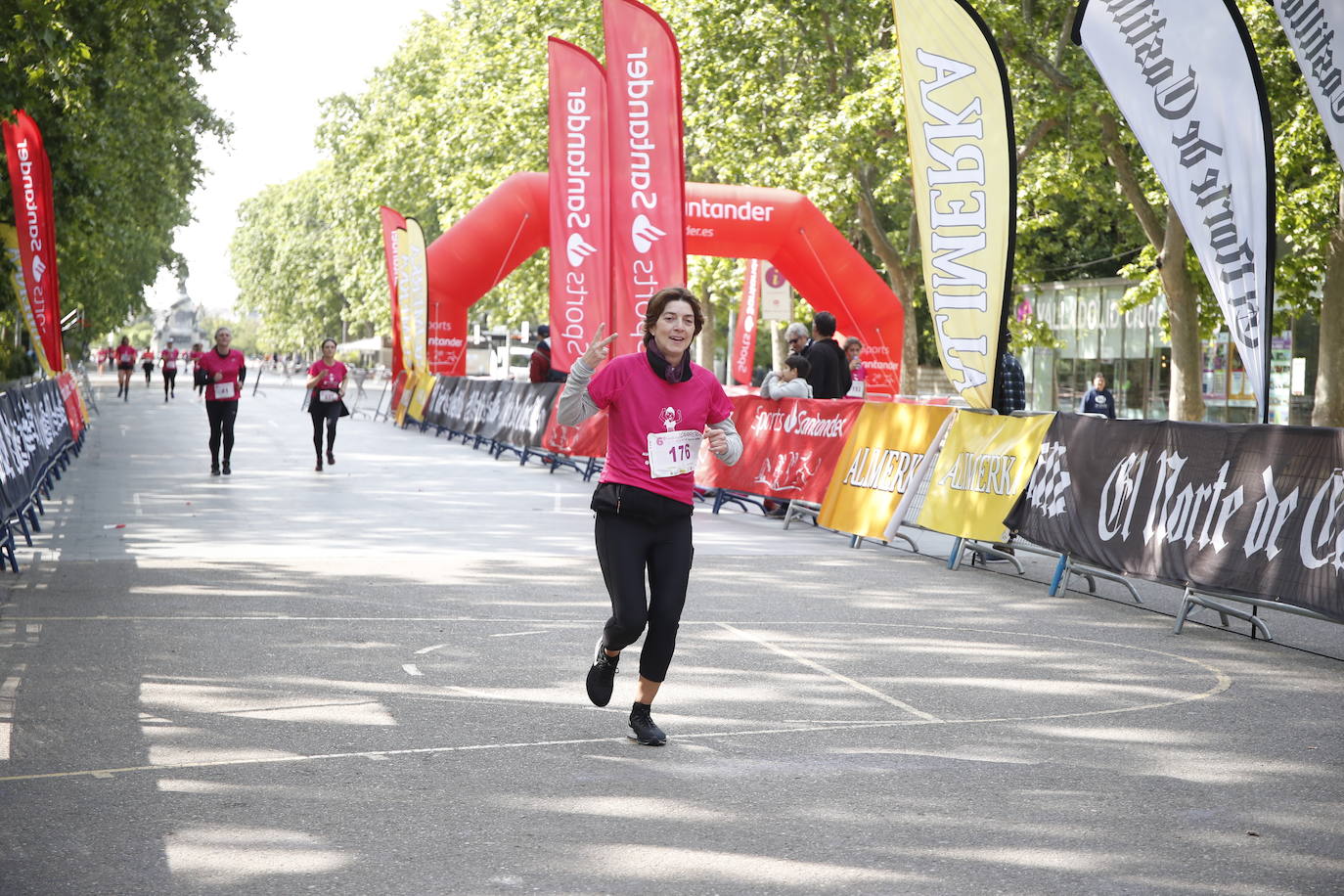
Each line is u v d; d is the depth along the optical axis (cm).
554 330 1731
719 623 839
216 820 454
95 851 422
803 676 695
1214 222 972
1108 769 536
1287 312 2595
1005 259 1120
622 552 554
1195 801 495
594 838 442
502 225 2589
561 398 559
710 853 430
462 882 401
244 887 394
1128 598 988
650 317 561
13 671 671
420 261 2891
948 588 1010
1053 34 2752
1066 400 4459
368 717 593
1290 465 784
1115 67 1020
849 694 655
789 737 575
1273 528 788
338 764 522
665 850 432
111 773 505
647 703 565
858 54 2934
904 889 401
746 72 2994
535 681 669
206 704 610
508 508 1480
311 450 2317
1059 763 543
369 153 5131
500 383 2366
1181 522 862
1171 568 861
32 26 1523
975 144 1133
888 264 3234
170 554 1084
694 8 2953
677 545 562
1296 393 3297
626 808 475
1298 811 486
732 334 3734
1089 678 709
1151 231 2653
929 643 794
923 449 1191
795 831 452
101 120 2491
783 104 2977
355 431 2892
